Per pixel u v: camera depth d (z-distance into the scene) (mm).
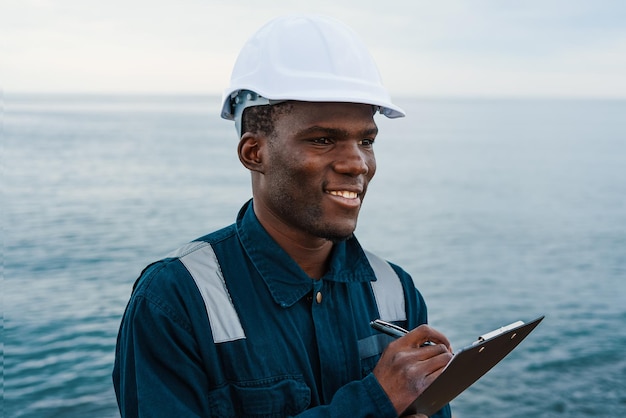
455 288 17234
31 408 9102
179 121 117188
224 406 1433
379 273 1683
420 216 28688
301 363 1487
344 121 1415
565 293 16828
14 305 13742
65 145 62188
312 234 1464
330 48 1458
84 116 134000
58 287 15297
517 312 15172
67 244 20312
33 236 21203
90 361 10820
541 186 40438
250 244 1528
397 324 1660
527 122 145500
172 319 1433
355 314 1599
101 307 13859
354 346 1563
